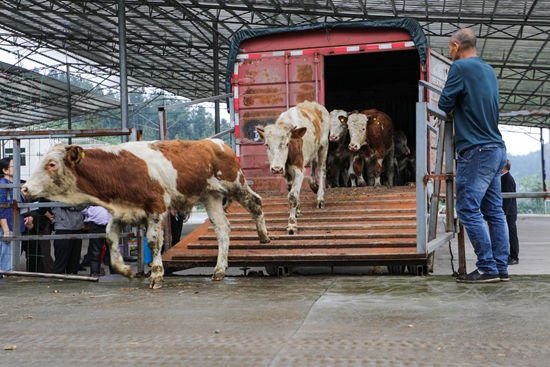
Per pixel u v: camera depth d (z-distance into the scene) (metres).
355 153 10.71
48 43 28.12
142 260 7.52
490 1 18.75
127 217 6.28
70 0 21.55
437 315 4.18
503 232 5.79
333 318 4.16
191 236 8.13
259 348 3.36
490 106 5.53
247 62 10.16
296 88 10.01
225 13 23.05
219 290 5.84
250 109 10.14
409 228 7.44
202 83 36.75
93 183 6.03
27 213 8.49
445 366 2.96
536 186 59.03
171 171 6.42
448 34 23.41
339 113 10.55
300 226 7.77
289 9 21.53
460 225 6.29
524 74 28.98
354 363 3.04
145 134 55.25
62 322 4.33
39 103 34.38
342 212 8.09
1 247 7.70
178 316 4.42
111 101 36.78
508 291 5.15
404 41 9.59
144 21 24.25
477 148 5.52
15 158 7.71
